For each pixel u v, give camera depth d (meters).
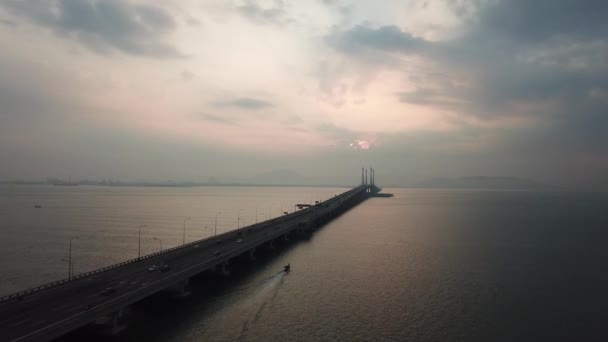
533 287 76.94
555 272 88.62
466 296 71.38
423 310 64.31
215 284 76.88
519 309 64.94
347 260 100.50
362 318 60.84
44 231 149.50
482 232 153.12
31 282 83.81
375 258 103.12
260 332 55.31
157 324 55.69
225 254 82.88
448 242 128.88
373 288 75.88
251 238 106.19
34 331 39.94
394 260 100.69
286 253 109.88
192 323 56.75
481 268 92.19
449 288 76.12
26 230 151.88
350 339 53.72
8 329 40.47
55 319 43.47
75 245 122.50
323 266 93.56
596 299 69.81
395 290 74.56
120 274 65.56
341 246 121.12
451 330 56.88
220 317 59.69
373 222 187.75
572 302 68.31
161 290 62.72
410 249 116.31
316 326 57.69
